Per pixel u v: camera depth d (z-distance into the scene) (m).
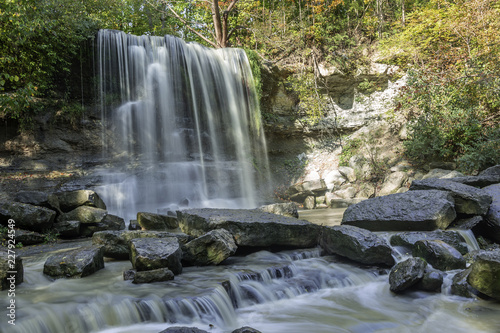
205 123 17.38
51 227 8.52
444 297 5.07
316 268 6.04
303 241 6.95
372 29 20.88
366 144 19.09
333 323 4.36
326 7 21.48
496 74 13.20
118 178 13.95
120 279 5.05
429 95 15.35
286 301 5.05
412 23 17.83
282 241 6.74
